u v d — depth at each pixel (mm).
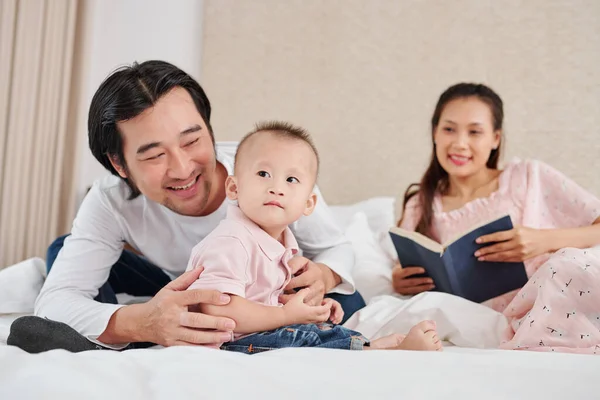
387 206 2709
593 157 2818
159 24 3322
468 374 814
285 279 1328
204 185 1352
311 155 1323
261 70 3215
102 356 879
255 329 1163
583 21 2832
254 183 1272
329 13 3135
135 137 1249
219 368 803
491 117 2025
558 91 2859
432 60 3014
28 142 2965
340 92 3123
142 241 1526
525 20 2898
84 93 3160
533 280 1392
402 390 745
